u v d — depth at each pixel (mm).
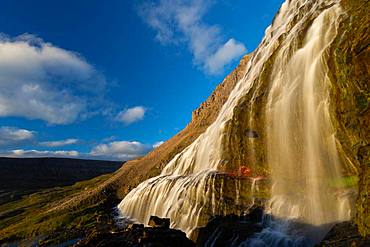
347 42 12586
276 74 19094
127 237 12891
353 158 13164
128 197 33906
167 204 22828
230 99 27891
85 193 45719
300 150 16375
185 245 12789
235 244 14320
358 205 10578
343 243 10156
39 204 57500
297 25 20297
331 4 18531
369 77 11203
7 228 37281
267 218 15844
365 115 11461
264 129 18688
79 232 26062
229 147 20797
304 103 16328
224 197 18391
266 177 18016
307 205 14922
